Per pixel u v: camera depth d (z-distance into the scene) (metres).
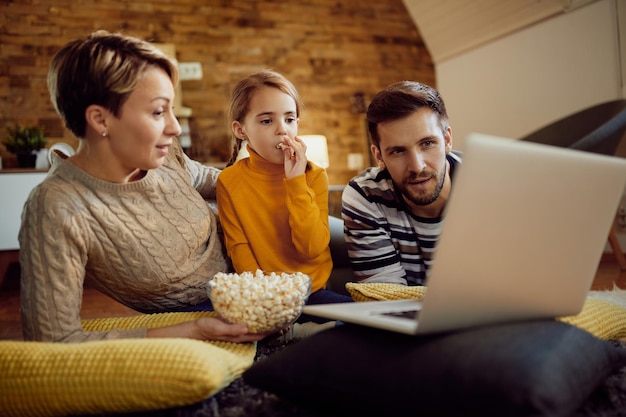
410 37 5.25
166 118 1.10
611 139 2.20
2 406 0.85
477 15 4.45
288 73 4.93
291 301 1.03
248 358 0.99
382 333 0.83
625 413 0.78
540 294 0.81
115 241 1.12
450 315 0.75
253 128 1.44
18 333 2.25
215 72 4.70
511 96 4.30
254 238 1.41
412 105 1.26
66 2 4.30
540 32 3.97
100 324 1.15
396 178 1.33
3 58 4.17
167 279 1.21
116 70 1.02
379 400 0.73
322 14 5.02
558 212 0.75
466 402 0.66
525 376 0.65
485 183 0.67
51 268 1.01
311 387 0.79
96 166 1.12
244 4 4.79
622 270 2.97
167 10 4.57
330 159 5.01
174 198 1.24
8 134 4.15
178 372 0.80
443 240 0.69
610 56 3.45
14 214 3.50
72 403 0.83
